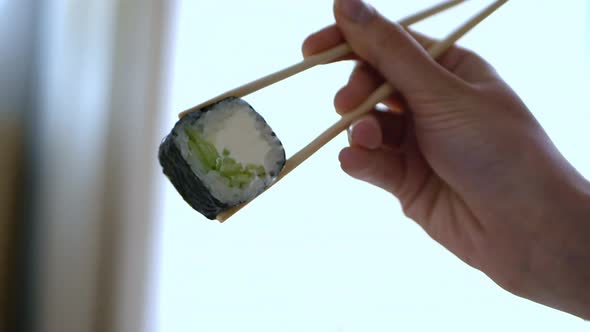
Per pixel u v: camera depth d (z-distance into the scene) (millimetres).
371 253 475
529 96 488
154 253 454
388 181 349
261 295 465
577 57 494
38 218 461
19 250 458
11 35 449
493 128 306
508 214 313
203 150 288
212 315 461
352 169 340
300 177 470
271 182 293
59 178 461
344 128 311
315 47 330
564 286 311
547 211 304
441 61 330
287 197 470
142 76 454
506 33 489
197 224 462
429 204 348
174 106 457
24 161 460
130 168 453
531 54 491
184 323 458
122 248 452
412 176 348
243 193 291
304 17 470
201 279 461
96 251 455
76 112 461
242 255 466
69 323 452
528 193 306
